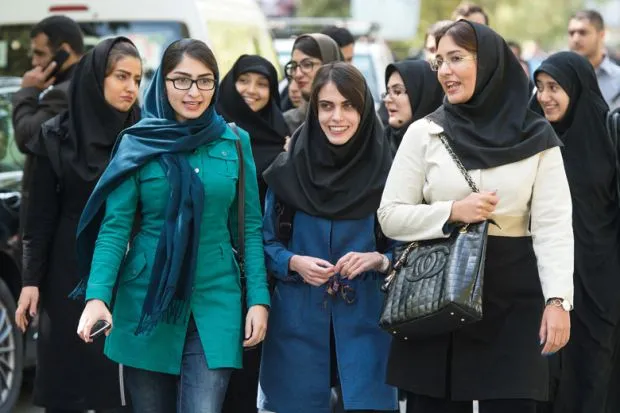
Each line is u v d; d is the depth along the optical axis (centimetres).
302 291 920
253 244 892
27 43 1792
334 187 917
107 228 843
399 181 856
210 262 858
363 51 2103
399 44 4459
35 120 1220
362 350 910
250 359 979
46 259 1018
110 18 1739
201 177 849
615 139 1083
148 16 1731
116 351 849
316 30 2775
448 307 789
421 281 813
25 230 1017
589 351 1077
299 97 1317
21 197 1317
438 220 820
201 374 850
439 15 4644
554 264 817
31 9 1786
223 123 878
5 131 1412
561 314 810
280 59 2230
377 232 923
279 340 924
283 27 2750
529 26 5928
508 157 822
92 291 823
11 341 1298
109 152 1009
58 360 1016
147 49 1725
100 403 1009
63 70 1292
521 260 840
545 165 831
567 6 6412
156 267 834
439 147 841
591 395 1079
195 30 1722
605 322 1077
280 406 923
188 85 848
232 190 863
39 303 1034
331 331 921
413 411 871
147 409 860
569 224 829
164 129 850
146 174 845
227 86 1164
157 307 826
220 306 859
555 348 812
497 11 5831
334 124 905
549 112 1109
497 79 832
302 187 923
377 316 917
